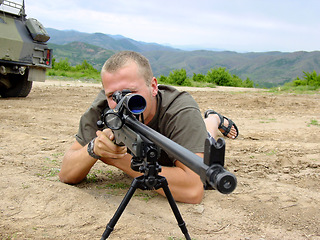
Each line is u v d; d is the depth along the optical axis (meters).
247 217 2.67
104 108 2.97
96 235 2.27
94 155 2.57
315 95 15.51
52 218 2.47
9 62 9.84
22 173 3.38
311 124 7.44
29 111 8.03
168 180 2.69
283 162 4.35
